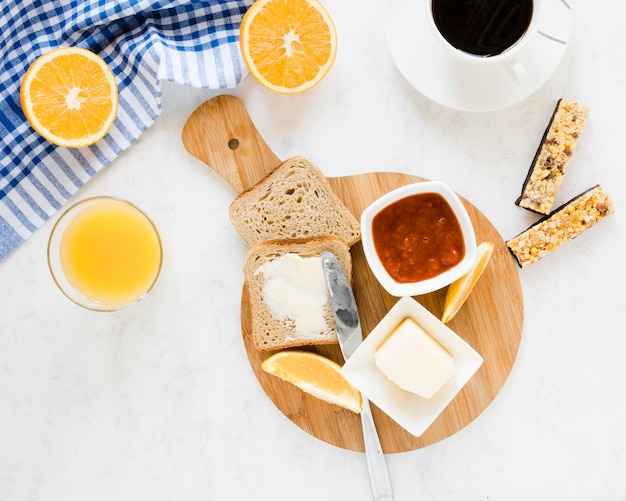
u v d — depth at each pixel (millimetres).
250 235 1492
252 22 1383
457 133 1530
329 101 1542
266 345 1476
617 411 1536
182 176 1560
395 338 1355
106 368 1600
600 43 1504
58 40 1522
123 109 1535
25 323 1598
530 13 1304
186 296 1580
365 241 1353
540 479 1553
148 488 1606
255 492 1591
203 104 1495
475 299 1480
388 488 1498
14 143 1519
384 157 1538
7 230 1560
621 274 1524
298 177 1457
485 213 1530
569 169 1521
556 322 1535
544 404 1545
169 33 1516
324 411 1500
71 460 1614
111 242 1454
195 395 1590
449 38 1330
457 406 1482
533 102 1520
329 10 1526
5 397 1606
